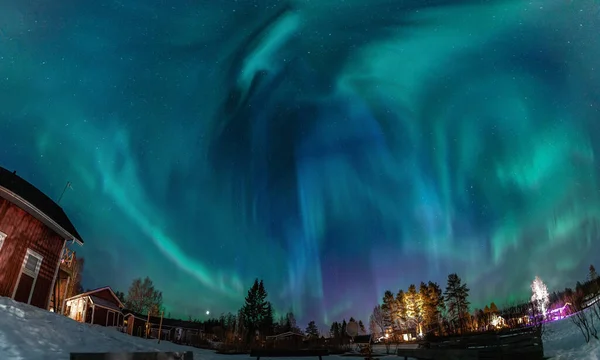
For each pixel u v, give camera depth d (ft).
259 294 225.35
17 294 49.70
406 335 222.48
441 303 252.21
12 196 47.93
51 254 58.08
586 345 33.83
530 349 31.86
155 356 16.22
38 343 27.07
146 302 213.66
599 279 106.22
